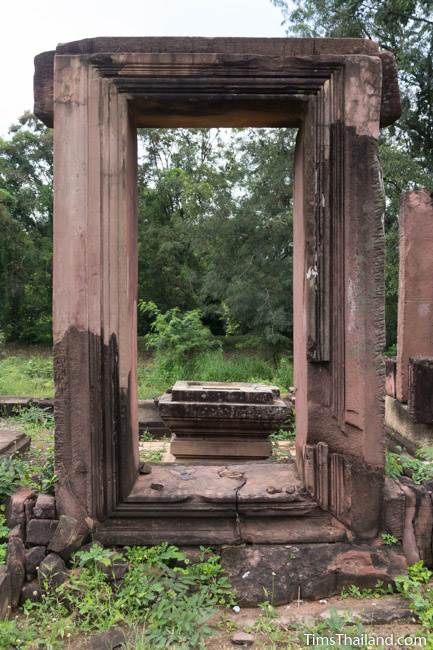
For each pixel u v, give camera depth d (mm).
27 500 2959
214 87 2902
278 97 2928
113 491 2914
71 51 2914
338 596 2783
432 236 6277
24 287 22328
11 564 2691
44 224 23547
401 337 6180
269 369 12414
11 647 2311
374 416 2922
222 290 15164
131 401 3045
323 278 2918
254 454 4875
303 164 3035
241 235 14508
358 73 2883
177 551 2816
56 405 2887
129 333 2988
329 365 2975
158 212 21922
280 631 2488
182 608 2553
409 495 3010
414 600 2646
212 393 4855
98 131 2857
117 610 2541
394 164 11438
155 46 2910
